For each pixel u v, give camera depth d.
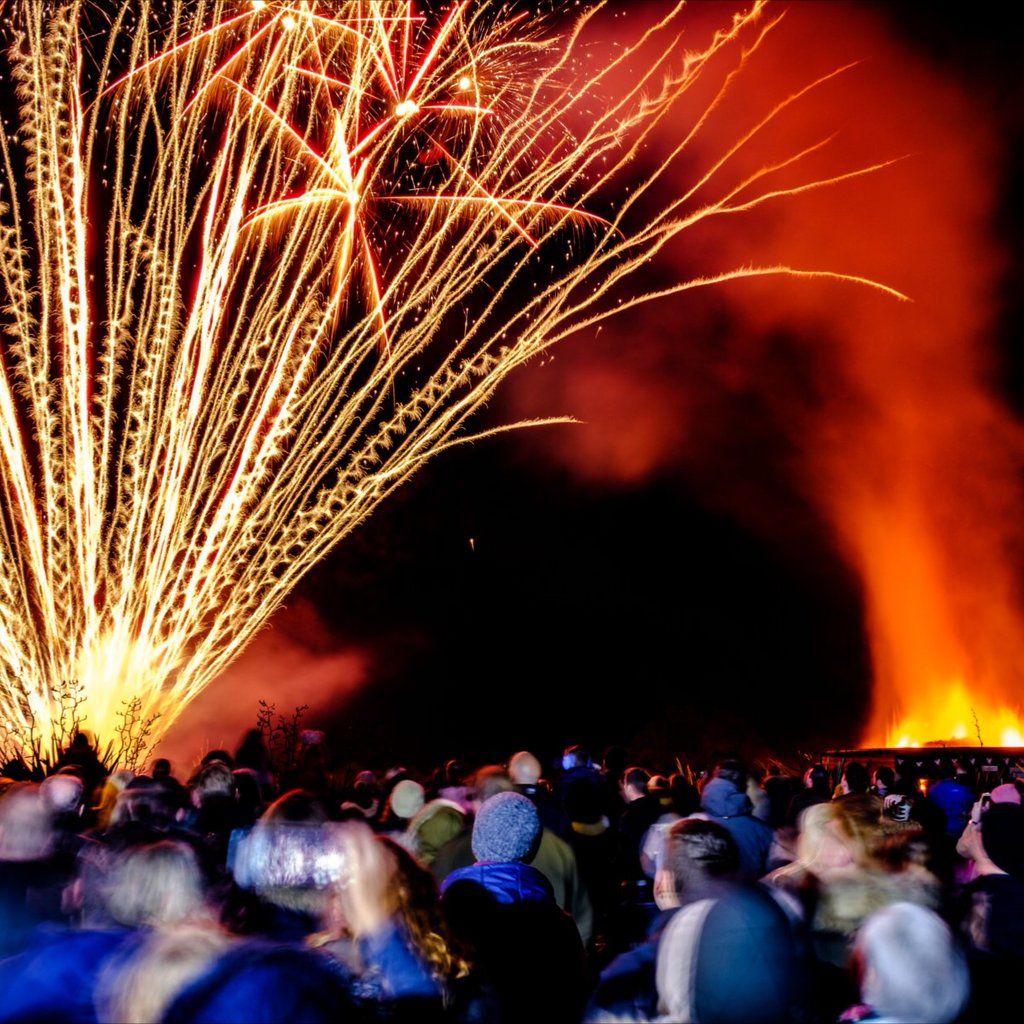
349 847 3.58
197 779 6.77
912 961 3.31
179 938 3.13
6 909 3.96
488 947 4.38
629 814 7.85
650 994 3.88
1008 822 5.03
